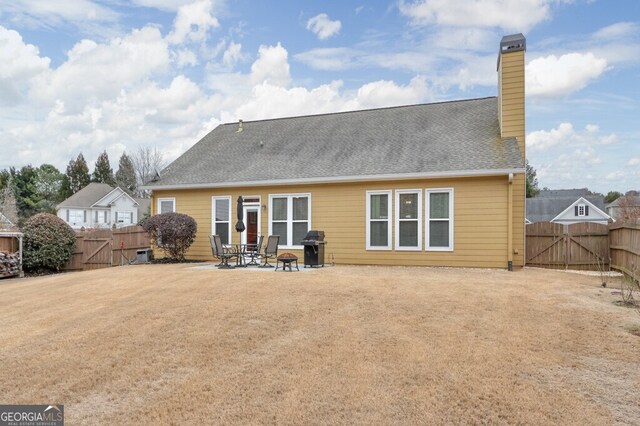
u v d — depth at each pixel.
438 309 6.98
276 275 10.80
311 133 18.03
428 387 4.11
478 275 11.03
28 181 63.28
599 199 47.22
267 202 15.66
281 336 5.73
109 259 17.97
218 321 6.43
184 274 11.40
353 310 6.98
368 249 14.26
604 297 7.90
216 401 3.92
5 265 15.21
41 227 16.81
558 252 14.47
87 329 6.21
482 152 13.48
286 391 4.09
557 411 3.64
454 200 13.31
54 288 10.38
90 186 52.22
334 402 3.85
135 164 59.22
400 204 13.94
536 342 5.34
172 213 15.71
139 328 6.16
